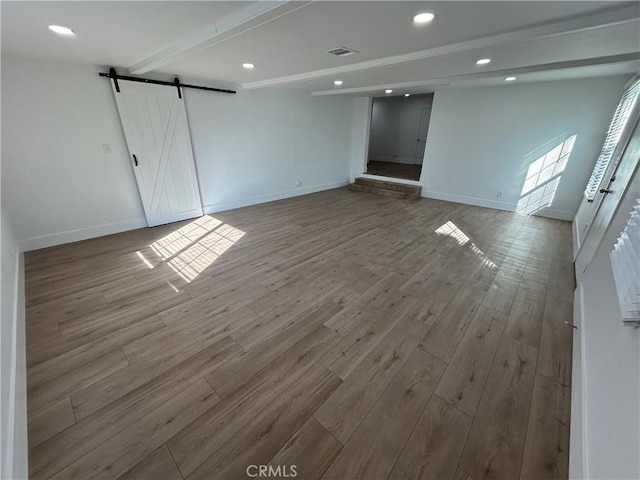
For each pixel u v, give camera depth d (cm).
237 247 364
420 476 123
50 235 350
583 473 110
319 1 170
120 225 407
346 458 129
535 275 300
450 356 189
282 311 234
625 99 372
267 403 155
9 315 184
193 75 413
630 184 196
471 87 541
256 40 244
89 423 142
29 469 123
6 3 169
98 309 233
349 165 808
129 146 387
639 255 122
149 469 124
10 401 135
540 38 221
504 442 136
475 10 185
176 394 159
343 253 351
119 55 297
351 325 219
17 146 309
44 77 312
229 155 512
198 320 221
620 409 98
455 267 317
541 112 494
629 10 182
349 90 559
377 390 163
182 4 180
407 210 556
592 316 177
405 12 187
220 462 127
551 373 176
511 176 549
